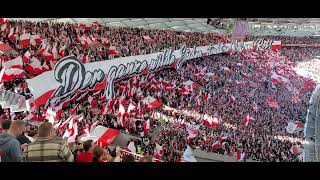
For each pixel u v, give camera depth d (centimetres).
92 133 1533
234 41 4766
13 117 1530
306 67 5800
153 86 3181
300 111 4819
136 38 3494
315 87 5566
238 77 4606
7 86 1719
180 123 2838
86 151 502
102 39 3098
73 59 2064
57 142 429
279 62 5525
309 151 3700
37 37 2206
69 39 2736
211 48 4397
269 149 3206
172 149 2330
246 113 3925
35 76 1912
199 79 3988
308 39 5928
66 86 2005
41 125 433
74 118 1576
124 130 2170
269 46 5428
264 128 3731
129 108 2228
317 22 5588
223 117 3519
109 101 2209
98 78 2344
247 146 3044
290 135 3803
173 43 3938
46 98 1852
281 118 4316
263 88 4853
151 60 3200
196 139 2636
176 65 3716
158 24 3994
